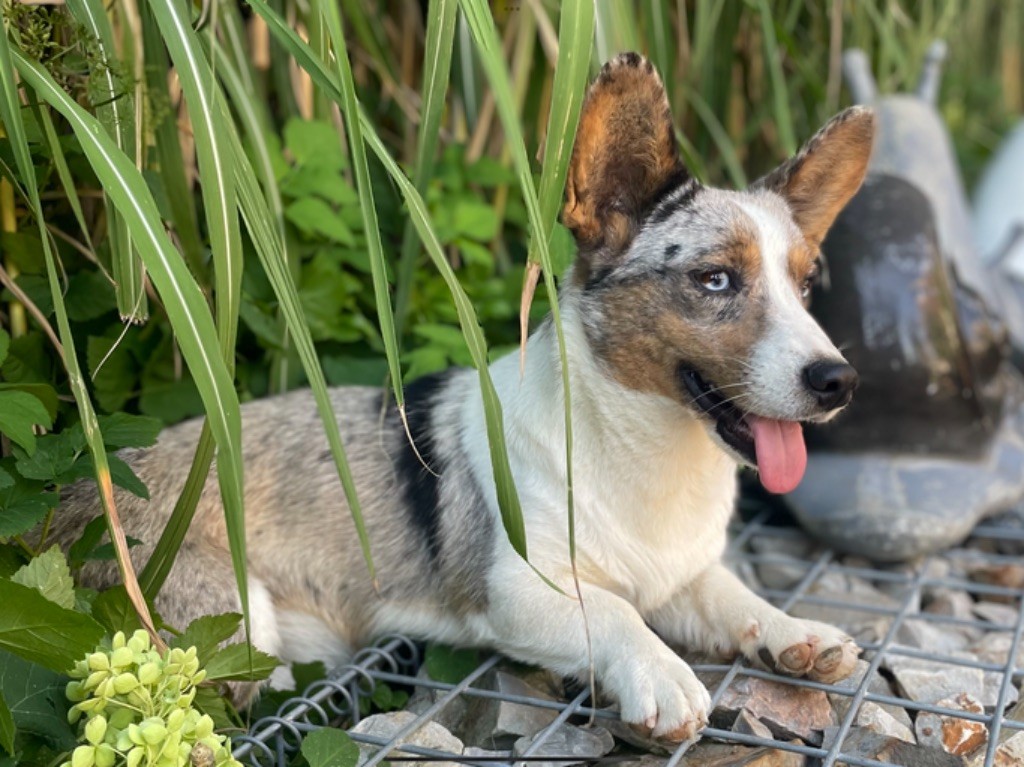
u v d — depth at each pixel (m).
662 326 0.89
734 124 1.49
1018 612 1.10
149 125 0.99
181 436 1.00
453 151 1.34
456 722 0.92
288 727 0.85
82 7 0.87
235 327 0.75
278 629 0.97
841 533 1.18
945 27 1.58
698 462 0.93
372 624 0.99
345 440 1.00
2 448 0.95
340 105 0.79
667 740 0.82
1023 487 1.24
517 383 0.96
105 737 0.70
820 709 0.89
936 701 0.93
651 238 0.91
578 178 0.89
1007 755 0.86
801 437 0.88
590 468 0.92
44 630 0.71
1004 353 1.28
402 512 0.98
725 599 0.94
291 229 1.18
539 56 1.35
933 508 1.16
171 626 0.90
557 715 0.90
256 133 1.08
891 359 1.17
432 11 0.82
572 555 0.75
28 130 0.89
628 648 0.86
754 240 0.88
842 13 1.50
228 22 1.10
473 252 1.27
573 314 0.93
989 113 2.31
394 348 0.74
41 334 1.00
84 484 0.95
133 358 1.08
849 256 1.20
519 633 0.91
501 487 0.75
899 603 1.11
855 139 0.96
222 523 0.96
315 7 0.85
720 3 1.28
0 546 0.85
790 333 0.86
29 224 1.00
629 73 0.87
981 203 1.84
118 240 0.84
